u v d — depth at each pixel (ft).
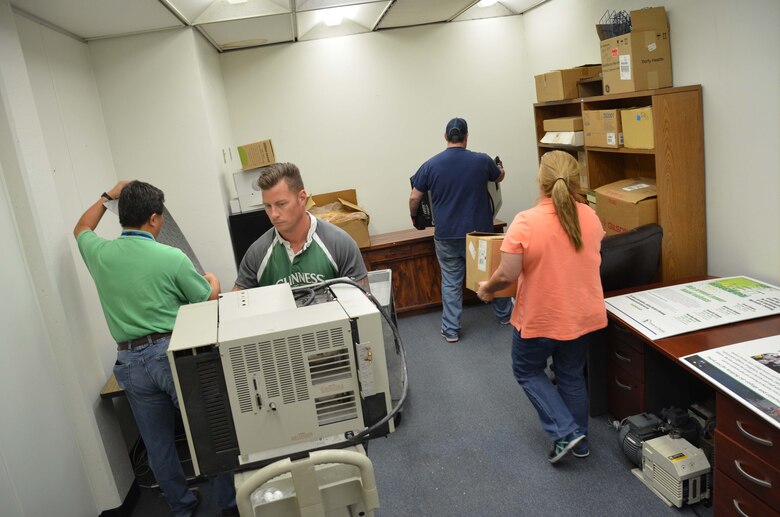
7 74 6.91
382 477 8.23
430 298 14.65
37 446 6.72
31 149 7.22
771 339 6.59
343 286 5.14
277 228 5.83
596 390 8.98
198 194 12.01
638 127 9.04
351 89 14.92
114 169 11.57
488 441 8.79
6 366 6.32
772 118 7.59
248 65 14.47
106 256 6.80
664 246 9.06
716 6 8.15
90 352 8.08
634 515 6.85
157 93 11.49
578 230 6.89
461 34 15.07
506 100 15.57
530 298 7.18
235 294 5.07
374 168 15.39
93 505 7.97
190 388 4.01
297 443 4.24
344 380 4.19
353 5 11.44
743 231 8.43
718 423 6.05
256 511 4.19
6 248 6.73
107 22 9.79
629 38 8.95
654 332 7.18
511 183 15.99
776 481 5.35
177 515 7.86
